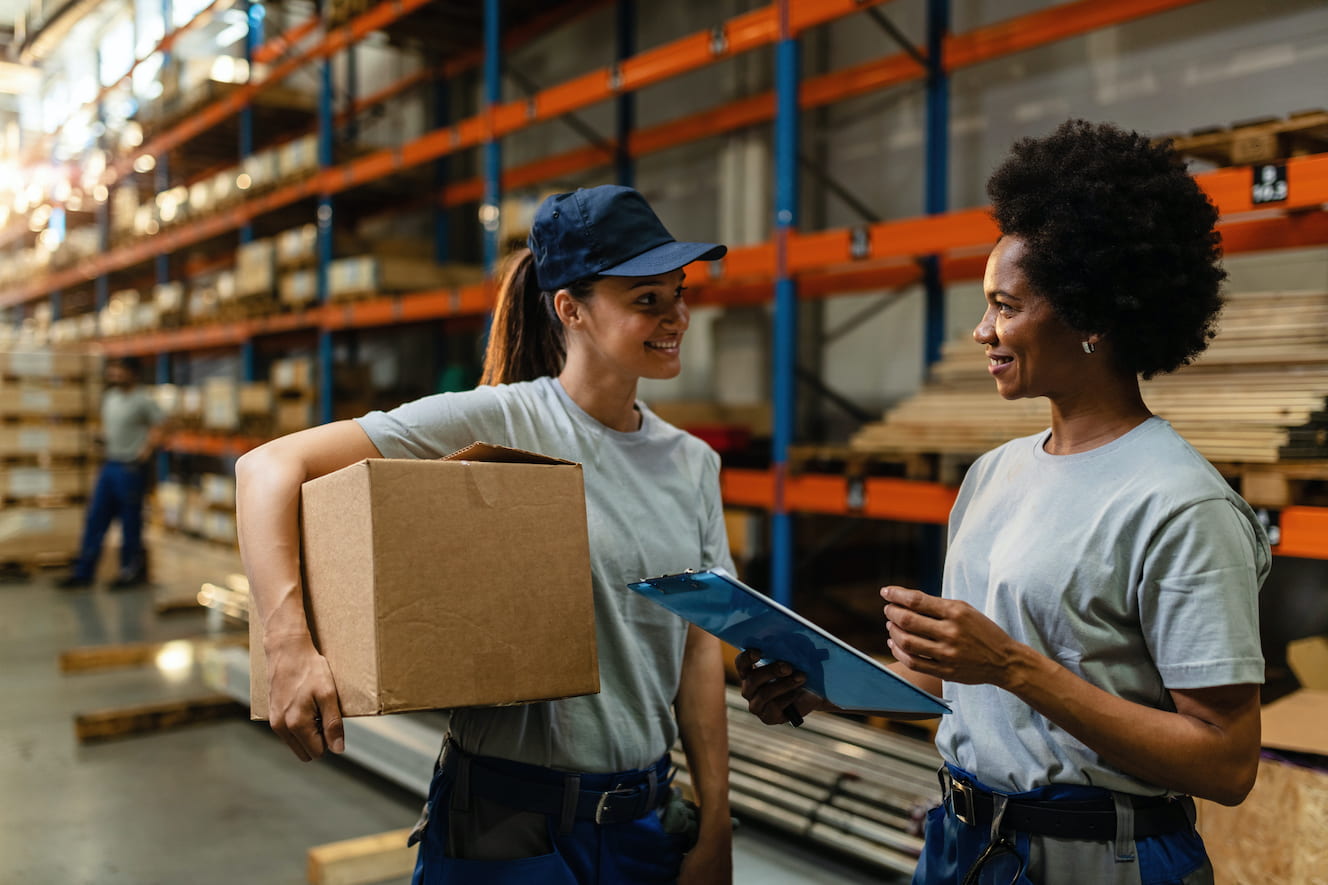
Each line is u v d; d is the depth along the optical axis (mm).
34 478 8383
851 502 3463
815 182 5402
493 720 1362
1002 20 4543
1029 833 1167
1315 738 1930
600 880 1371
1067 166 1126
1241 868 1972
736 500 3900
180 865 3021
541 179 6645
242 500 1224
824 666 1173
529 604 1180
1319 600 3508
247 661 4336
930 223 3234
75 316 15945
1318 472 2275
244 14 9789
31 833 3252
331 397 7121
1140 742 1038
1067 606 1122
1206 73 3881
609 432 1465
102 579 7977
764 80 5504
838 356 5359
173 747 4113
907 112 5020
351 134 9102
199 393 8852
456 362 8273
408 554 1090
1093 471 1152
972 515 1308
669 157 6301
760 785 3027
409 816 3398
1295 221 2770
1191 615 1040
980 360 3268
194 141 9844
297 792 3617
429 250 7660
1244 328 2584
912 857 2584
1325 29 3543
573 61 7043
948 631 1043
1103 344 1152
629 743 1406
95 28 13703
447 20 6871
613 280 1361
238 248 10406
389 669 1066
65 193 13219
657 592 1193
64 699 4777
